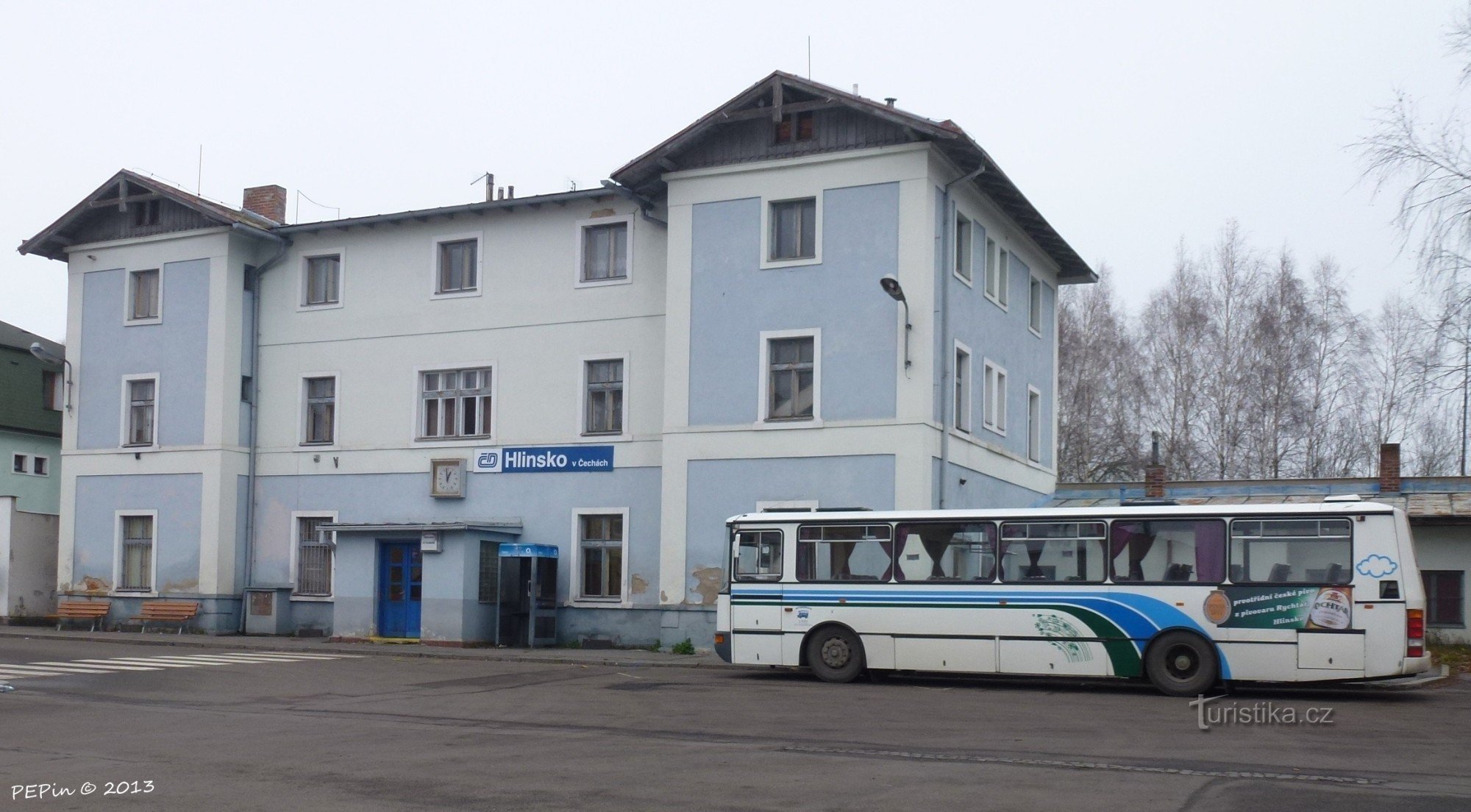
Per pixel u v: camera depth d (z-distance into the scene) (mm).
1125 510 20453
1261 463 47250
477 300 32594
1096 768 11977
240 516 34500
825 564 22312
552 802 10250
